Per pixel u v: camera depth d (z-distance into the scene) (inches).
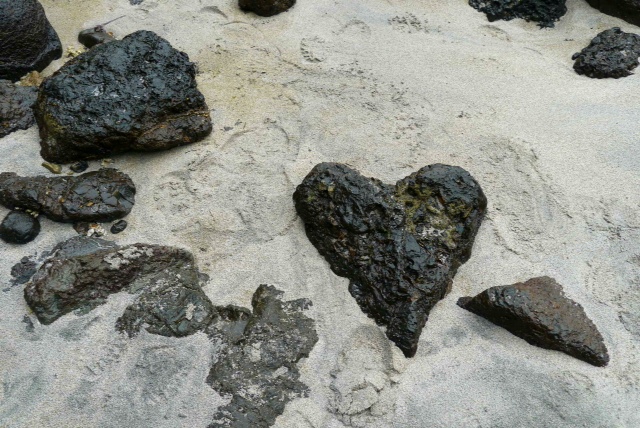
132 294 59.7
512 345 57.4
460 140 70.5
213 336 57.7
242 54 80.1
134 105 68.4
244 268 62.4
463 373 56.0
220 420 53.4
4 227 62.9
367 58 79.7
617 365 56.2
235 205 66.0
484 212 64.6
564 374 55.6
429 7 87.8
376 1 88.2
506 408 54.4
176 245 63.6
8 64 76.5
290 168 68.3
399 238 60.1
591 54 78.4
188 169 68.3
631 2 82.7
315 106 73.9
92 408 54.1
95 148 68.2
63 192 64.7
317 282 61.4
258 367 56.0
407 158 69.1
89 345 56.9
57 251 61.4
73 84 68.9
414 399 54.7
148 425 53.4
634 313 58.9
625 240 62.9
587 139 70.0
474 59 79.7
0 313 58.7
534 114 72.8
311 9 86.3
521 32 85.0
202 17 85.0
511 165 68.2
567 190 66.1
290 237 64.4
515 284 58.8
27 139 70.9
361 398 54.3
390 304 58.4
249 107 74.0
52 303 57.8
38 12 78.0
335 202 62.4
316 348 57.6
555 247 63.0
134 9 86.0
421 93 75.3
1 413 53.7
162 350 56.6
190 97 70.9
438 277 58.7
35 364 56.0
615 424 53.4
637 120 71.4
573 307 57.9
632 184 66.4
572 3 87.6
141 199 66.4
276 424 53.9
